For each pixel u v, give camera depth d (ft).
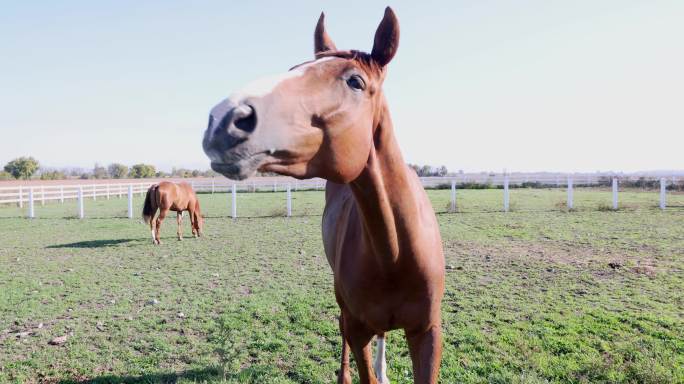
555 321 15.20
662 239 31.53
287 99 4.61
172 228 44.21
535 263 24.84
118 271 25.04
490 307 17.02
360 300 7.15
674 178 86.33
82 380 11.78
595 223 40.19
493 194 76.79
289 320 16.12
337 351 13.33
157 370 12.24
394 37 5.52
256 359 12.85
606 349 12.76
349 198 8.41
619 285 19.95
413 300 6.91
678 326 14.47
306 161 4.85
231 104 4.29
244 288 20.89
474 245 30.71
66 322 16.35
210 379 11.50
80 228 44.24
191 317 16.65
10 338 14.78
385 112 5.83
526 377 11.11
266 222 46.52
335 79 5.07
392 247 6.31
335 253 8.50
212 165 4.25
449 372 11.67
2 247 33.35
